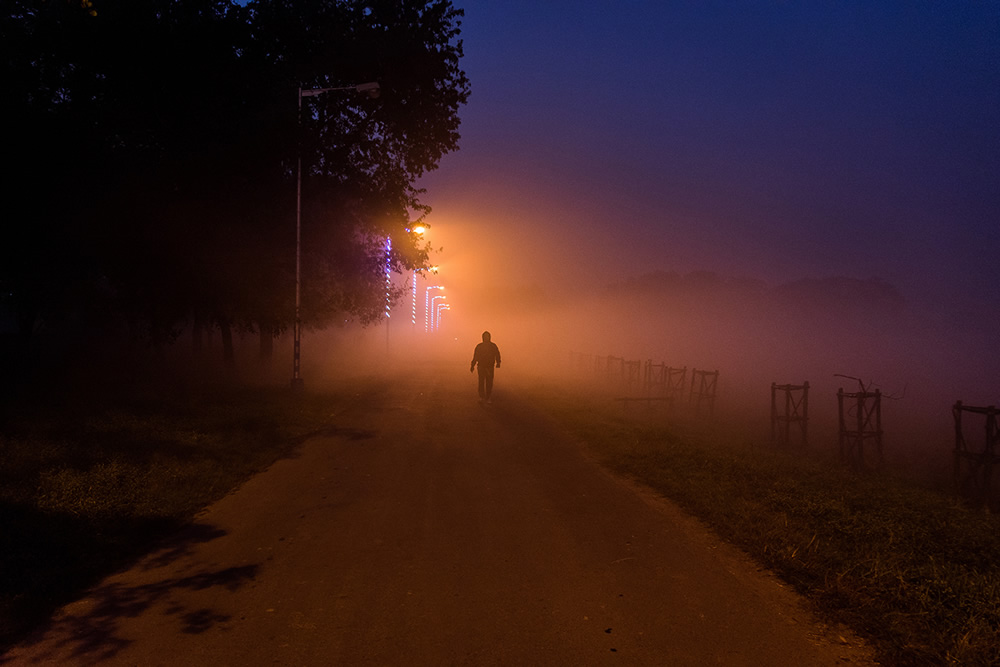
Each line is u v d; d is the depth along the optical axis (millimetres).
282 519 7113
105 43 15102
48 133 14617
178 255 16781
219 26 16281
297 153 17906
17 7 15203
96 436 10430
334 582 5289
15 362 21109
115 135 16422
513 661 4000
